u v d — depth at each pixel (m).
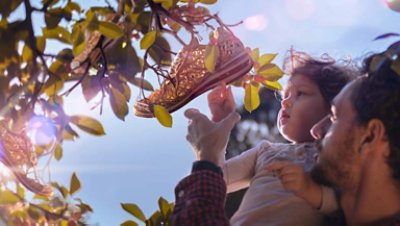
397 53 1.69
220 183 2.00
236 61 2.10
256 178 2.46
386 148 1.82
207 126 2.09
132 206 2.25
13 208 2.29
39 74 1.88
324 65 2.53
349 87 1.91
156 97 2.19
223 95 2.21
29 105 1.94
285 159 2.45
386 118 1.81
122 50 1.96
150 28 2.00
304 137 2.51
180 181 2.03
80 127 1.99
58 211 2.33
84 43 1.87
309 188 2.03
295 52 2.55
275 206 2.32
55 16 1.89
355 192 1.88
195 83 2.12
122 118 1.98
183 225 1.94
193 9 2.07
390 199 1.85
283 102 2.56
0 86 1.85
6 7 1.82
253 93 2.28
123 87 1.99
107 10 1.99
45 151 2.19
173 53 2.05
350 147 1.85
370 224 1.87
